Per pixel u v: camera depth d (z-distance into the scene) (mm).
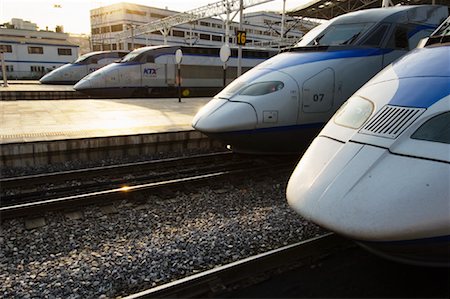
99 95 18422
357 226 2920
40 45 46781
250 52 21672
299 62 6945
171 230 4820
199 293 3412
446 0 16984
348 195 3082
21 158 7410
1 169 7176
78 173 6898
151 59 18703
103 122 9945
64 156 7805
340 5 22500
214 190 6320
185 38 56469
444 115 3139
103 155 8203
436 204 2756
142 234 4727
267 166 7414
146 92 18922
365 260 3949
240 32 12438
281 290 3488
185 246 4309
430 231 2771
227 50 12266
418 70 3807
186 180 6395
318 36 7586
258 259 3730
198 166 7945
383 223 2834
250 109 6492
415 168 2943
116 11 62094
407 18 7465
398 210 2826
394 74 4043
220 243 4367
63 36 55938
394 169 3023
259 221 4980
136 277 3746
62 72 27297
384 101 3688
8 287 3578
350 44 7051
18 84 27156
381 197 2920
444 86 3373
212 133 6602
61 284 3623
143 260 4016
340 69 6793
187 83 19703
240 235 4562
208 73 20250
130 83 18406
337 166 3375
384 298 3332
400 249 2979
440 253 2992
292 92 6570
